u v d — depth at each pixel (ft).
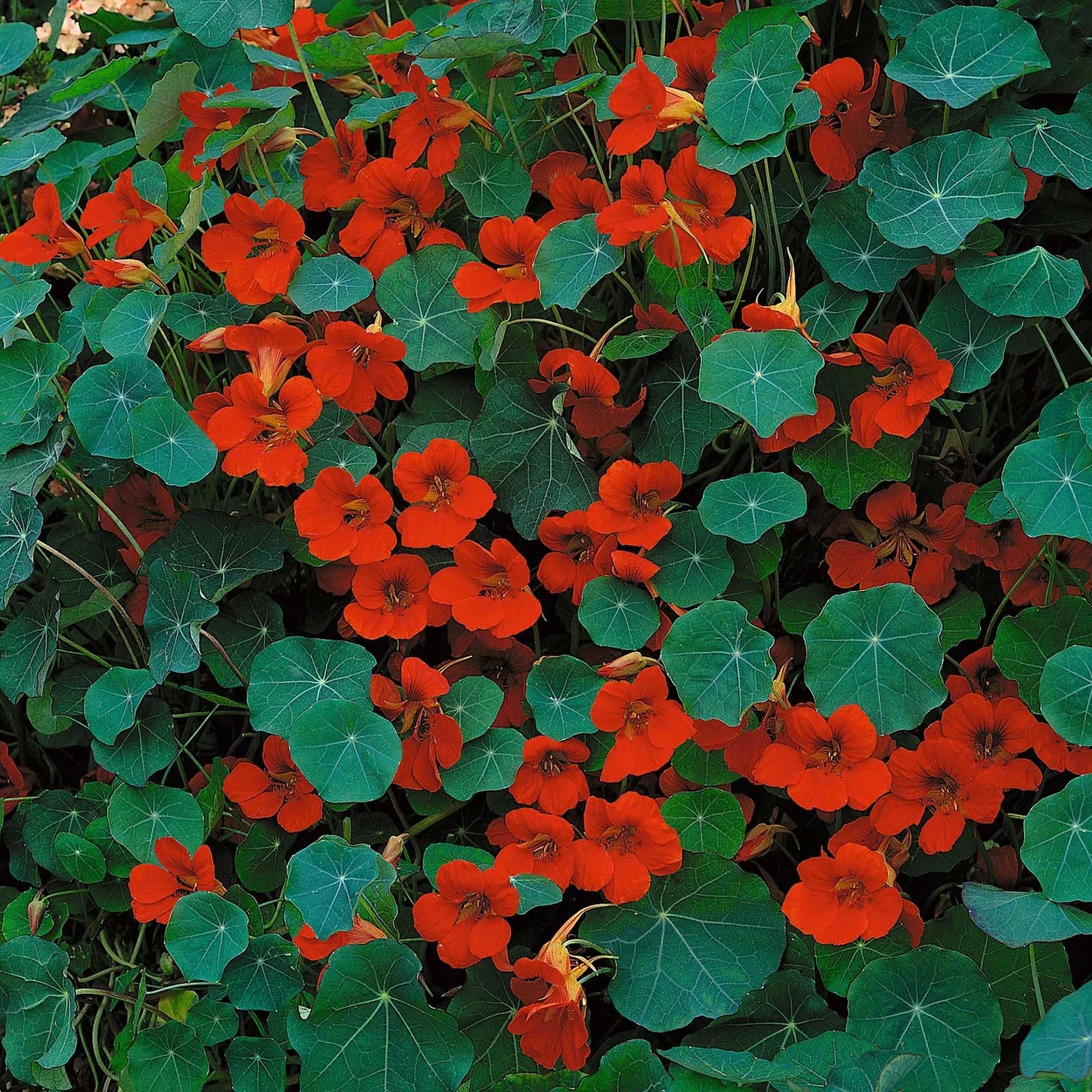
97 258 5.79
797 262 5.42
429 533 5.16
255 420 5.19
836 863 4.99
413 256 5.30
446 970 5.36
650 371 5.30
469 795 5.13
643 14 5.45
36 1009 5.18
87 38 6.31
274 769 5.23
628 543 5.13
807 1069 4.93
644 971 5.09
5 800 5.38
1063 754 5.07
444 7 5.81
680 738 5.09
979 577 5.40
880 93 5.41
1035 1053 4.77
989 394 5.47
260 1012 5.36
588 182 5.28
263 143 5.37
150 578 5.23
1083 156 5.15
